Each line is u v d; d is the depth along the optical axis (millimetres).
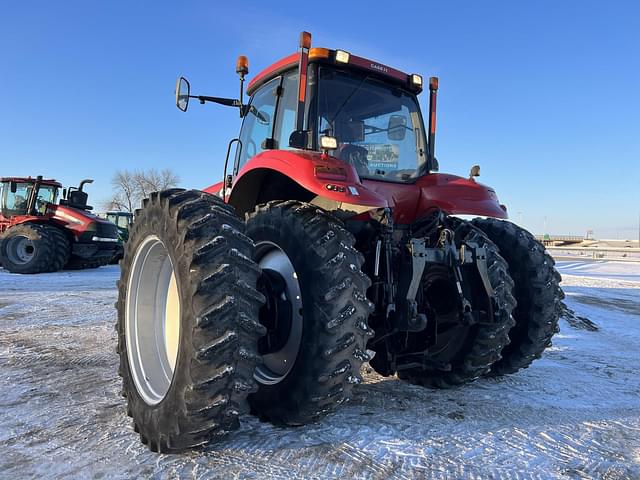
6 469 2303
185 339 2271
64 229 13656
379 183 3455
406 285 2977
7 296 8445
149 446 2494
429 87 4102
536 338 3768
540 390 3715
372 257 3102
